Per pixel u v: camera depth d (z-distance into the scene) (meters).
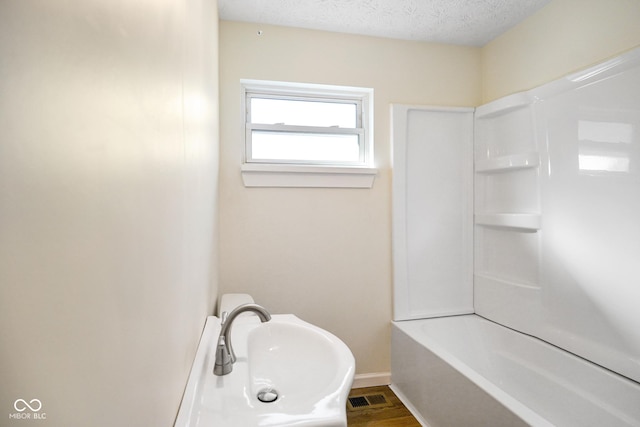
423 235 2.11
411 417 1.72
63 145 0.19
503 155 1.97
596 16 1.51
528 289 1.79
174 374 0.54
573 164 1.56
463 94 2.16
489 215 2.03
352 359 0.87
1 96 0.14
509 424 1.16
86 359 0.22
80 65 0.21
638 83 1.29
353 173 1.94
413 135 2.09
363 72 2.01
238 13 1.77
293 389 0.87
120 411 0.29
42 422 0.18
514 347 1.81
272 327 1.15
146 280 0.37
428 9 1.76
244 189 1.85
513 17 1.86
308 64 1.93
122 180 0.29
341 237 1.98
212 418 0.62
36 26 0.17
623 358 1.35
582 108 1.52
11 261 0.15
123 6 0.29
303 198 1.92
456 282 2.15
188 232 0.67
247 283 1.86
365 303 2.02
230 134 1.83
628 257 1.34
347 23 1.88
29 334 0.17
